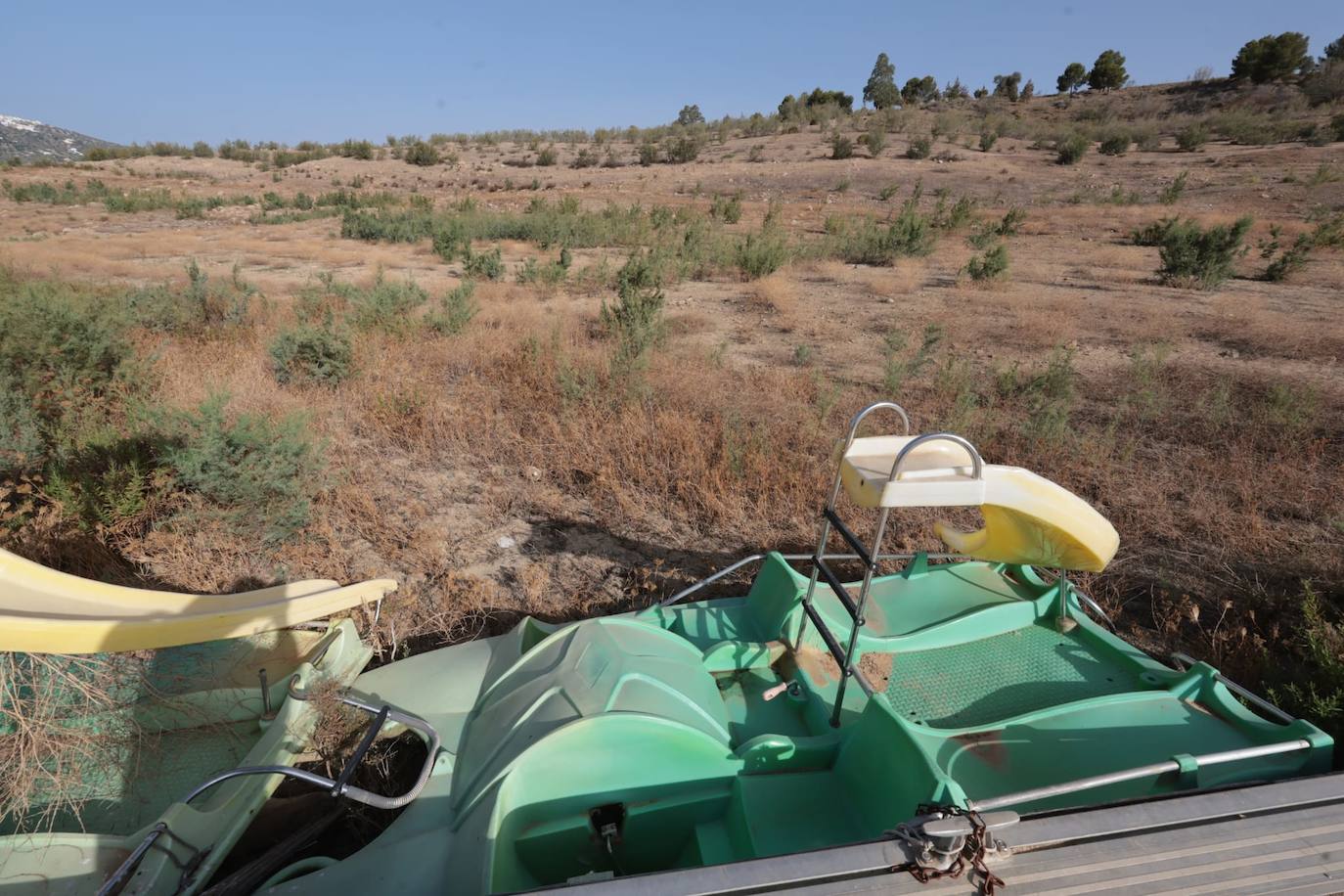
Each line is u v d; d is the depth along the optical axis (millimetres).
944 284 17922
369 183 52156
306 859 2754
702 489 6434
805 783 2869
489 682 3367
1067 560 3203
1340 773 2391
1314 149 40938
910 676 3520
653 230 27641
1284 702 4012
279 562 5398
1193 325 12984
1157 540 5984
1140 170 40219
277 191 47281
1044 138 53344
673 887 1859
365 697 3311
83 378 7555
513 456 7383
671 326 12570
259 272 19281
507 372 9477
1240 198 30953
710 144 64750
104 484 5691
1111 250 22078
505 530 6070
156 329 10961
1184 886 1962
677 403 8359
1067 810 2158
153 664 3377
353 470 6859
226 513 5445
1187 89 72250
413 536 5812
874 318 14008
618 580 5375
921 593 4109
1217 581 5379
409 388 8492
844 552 5699
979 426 7824
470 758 2877
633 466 6887
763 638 3803
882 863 1945
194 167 62625
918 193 33781
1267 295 16000
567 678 2996
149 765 3045
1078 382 9891
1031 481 2969
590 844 2662
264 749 2980
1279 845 2100
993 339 12312
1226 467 7082
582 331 11852
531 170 55438
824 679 3455
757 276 18562
